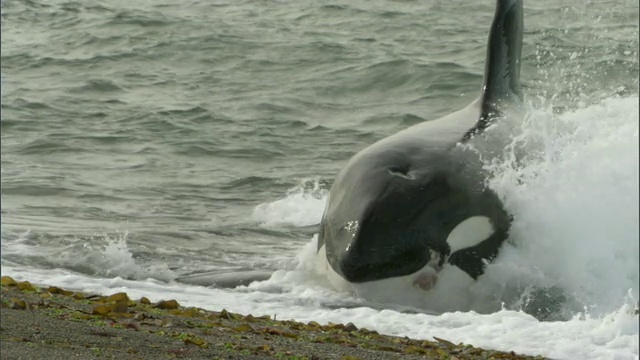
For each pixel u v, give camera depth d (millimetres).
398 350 26906
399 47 92625
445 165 36094
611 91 70438
